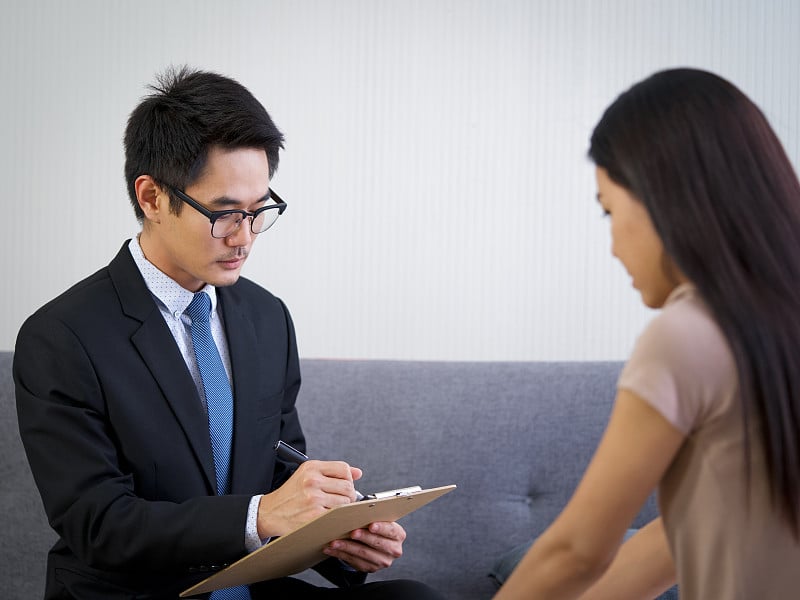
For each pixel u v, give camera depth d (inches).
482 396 88.4
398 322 101.4
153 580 62.8
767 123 41.8
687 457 41.4
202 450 64.5
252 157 62.8
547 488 87.8
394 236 101.1
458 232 101.6
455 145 101.2
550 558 42.8
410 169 101.0
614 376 90.0
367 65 100.3
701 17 102.3
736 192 39.9
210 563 59.8
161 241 65.5
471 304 101.8
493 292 102.0
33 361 62.7
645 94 42.4
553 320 102.5
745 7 102.7
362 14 100.1
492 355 102.2
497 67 101.1
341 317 101.1
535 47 101.3
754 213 39.8
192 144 61.6
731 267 39.3
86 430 61.3
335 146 100.4
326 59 100.0
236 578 57.3
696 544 42.1
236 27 99.3
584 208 102.3
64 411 61.0
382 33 100.3
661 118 41.1
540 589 43.1
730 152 40.3
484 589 86.0
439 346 101.7
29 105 98.3
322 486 59.6
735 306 39.0
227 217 62.7
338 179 100.6
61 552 64.2
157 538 58.8
